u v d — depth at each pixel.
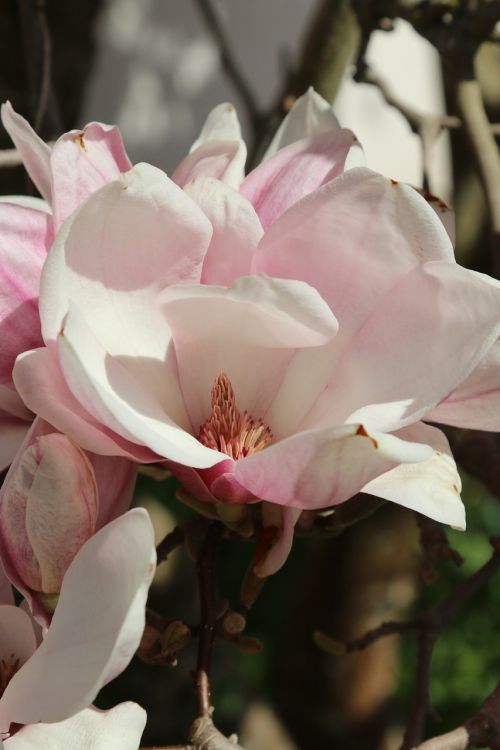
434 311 0.88
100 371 0.86
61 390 0.86
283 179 0.92
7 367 0.90
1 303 0.90
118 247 0.88
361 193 0.87
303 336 0.88
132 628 0.81
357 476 0.84
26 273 0.90
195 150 0.94
